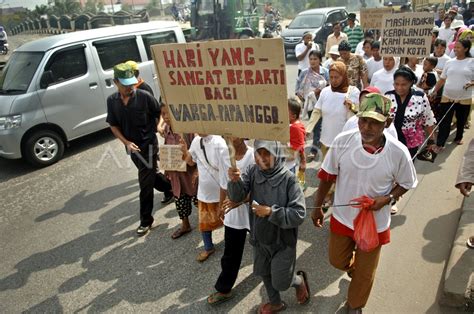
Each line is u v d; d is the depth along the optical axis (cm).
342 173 259
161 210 486
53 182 599
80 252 413
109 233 446
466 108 577
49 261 402
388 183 249
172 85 233
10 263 404
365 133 233
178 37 845
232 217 295
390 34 489
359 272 270
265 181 255
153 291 345
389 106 227
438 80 595
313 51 584
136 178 592
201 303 326
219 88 218
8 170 659
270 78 201
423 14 460
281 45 191
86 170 636
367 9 808
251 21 1479
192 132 239
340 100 399
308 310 307
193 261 382
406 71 361
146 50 784
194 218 461
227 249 306
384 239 263
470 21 1323
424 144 375
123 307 329
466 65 548
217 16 1390
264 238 261
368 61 652
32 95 629
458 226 373
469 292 291
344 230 271
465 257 326
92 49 704
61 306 338
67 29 2102
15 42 2142
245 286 339
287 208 248
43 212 508
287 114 204
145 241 423
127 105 397
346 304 310
